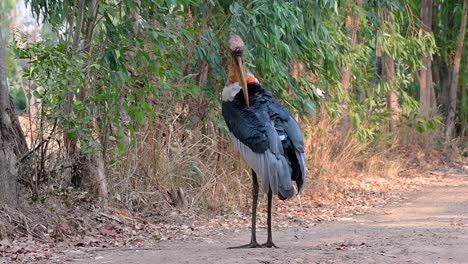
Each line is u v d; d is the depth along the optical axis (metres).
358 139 21.69
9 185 13.14
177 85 15.29
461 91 31.55
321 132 19.95
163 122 16.38
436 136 28.56
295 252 11.00
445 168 26.12
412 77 29.11
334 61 18.41
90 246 12.30
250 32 16.33
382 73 25.03
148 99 15.96
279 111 11.42
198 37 16.28
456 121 31.33
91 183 14.82
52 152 14.41
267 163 11.00
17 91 28.34
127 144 15.34
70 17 15.24
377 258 10.44
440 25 31.09
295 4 16.72
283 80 17.11
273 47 16.55
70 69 13.47
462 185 21.84
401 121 26.44
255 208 11.80
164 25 15.54
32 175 13.99
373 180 21.73
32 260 10.94
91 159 14.80
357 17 20.69
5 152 13.17
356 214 16.34
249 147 11.22
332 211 16.70
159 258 10.75
